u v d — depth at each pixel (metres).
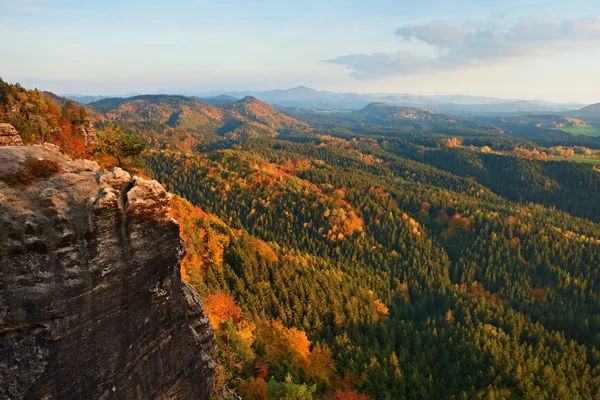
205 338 26.86
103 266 19.03
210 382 25.98
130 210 19.97
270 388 47.56
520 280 161.62
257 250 118.38
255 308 88.19
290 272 113.38
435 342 106.06
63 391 17.88
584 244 179.38
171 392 23.09
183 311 24.17
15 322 16.48
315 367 78.88
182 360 23.84
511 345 104.94
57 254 17.55
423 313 138.75
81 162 21.34
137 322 20.91
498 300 152.75
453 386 88.19
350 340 99.19
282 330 86.19
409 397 83.81
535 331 113.25
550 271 164.00
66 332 17.80
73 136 85.00
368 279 156.25
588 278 156.62
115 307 19.70
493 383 88.38
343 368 83.81
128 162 55.75
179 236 22.78
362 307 117.88
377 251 189.38
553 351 103.56
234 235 117.19
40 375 17.05
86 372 18.69
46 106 83.81
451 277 177.12
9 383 16.33
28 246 16.80
